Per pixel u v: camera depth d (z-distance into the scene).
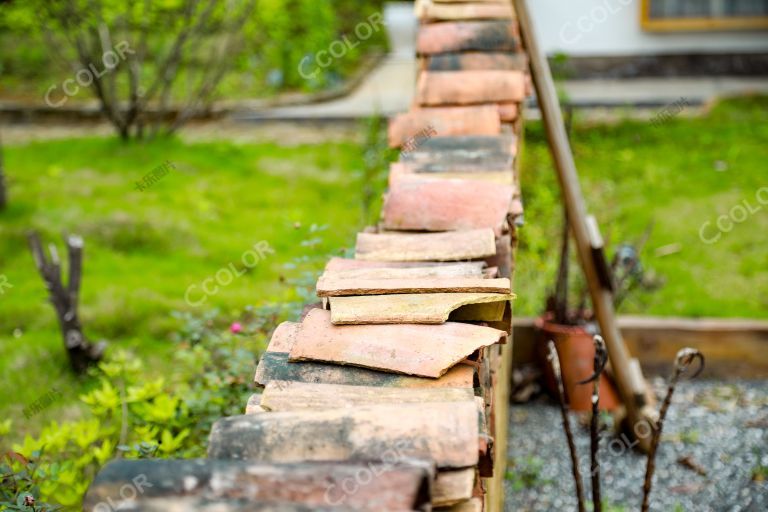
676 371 2.91
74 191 7.64
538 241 5.93
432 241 2.51
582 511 3.04
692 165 8.34
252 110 10.47
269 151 9.06
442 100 3.59
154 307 5.61
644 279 6.05
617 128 9.25
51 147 9.12
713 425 4.67
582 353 4.62
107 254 6.51
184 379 4.34
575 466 3.02
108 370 3.83
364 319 2.03
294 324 2.11
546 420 4.79
